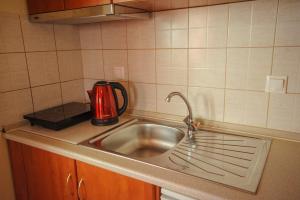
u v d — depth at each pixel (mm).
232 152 1073
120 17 1259
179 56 1361
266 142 1137
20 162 1365
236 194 757
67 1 1239
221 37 1219
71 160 1117
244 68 1196
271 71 1136
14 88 1384
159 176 866
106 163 976
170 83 1429
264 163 952
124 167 937
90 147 1125
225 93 1273
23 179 1393
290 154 1024
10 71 1354
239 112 1258
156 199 909
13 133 1325
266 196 749
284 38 1078
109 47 1603
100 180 1044
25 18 1394
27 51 1421
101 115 1385
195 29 1278
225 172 896
